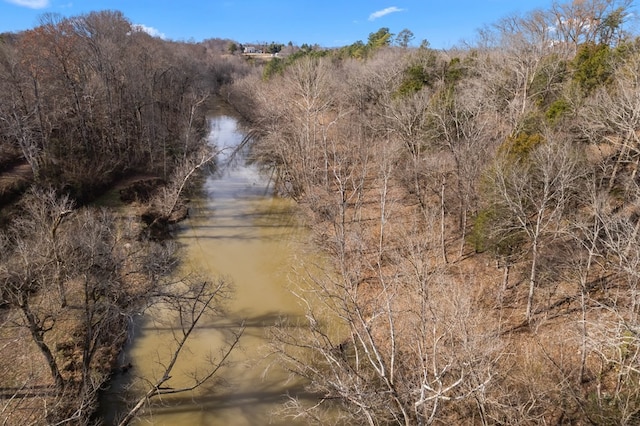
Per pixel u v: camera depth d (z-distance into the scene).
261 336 21.31
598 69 24.17
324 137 30.50
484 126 22.92
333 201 30.48
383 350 18.30
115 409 17.34
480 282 21.62
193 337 21.33
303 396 17.86
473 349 12.50
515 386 15.20
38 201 24.28
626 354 14.08
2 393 16.48
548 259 19.69
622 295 16.88
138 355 20.12
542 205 16.52
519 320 19.30
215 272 26.69
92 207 31.66
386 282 21.12
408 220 27.69
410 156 27.66
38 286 20.08
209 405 17.55
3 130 33.75
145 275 23.92
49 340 19.31
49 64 35.47
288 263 27.48
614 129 20.50
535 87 28.28
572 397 14.20
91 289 20.19
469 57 37.50
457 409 14.52
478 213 21.50
